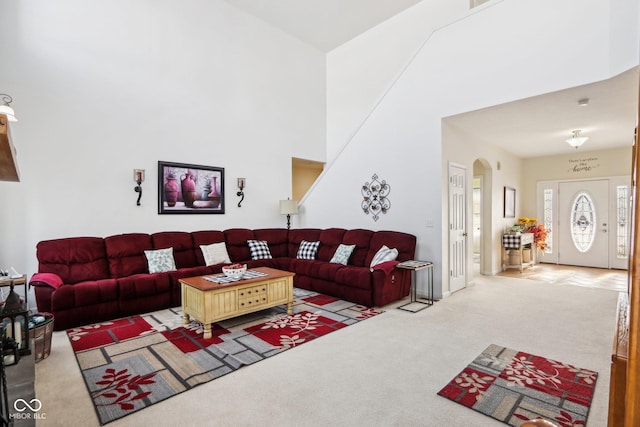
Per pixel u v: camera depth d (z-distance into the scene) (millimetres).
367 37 7238
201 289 3152
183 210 5199
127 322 3596
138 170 4707
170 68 5121
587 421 1862
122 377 2383
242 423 1867
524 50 3668
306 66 7473
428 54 4609
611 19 3055
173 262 4527
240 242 5492
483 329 3305
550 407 1999
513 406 2012
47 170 4035
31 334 2537
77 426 1845
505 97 3826
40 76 3994
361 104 7352
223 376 2395
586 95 3570
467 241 5211
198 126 5430
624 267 6633
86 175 4312
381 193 5254
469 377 2359
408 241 4535
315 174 8812
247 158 6125
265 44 6559
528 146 6441
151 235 4652
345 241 5246
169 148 5082
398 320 3605
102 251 4141
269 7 6176
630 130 5117
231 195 5855
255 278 3588
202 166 5430
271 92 6625
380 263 4195
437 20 6207
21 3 3889
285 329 3344
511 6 3768
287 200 6227
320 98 7809
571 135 5484
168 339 3104
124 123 4641
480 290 4980
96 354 2775
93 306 3529
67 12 4195
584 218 7125
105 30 4492
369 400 2086
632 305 674
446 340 3029
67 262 3855
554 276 6090
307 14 6492
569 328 3316
